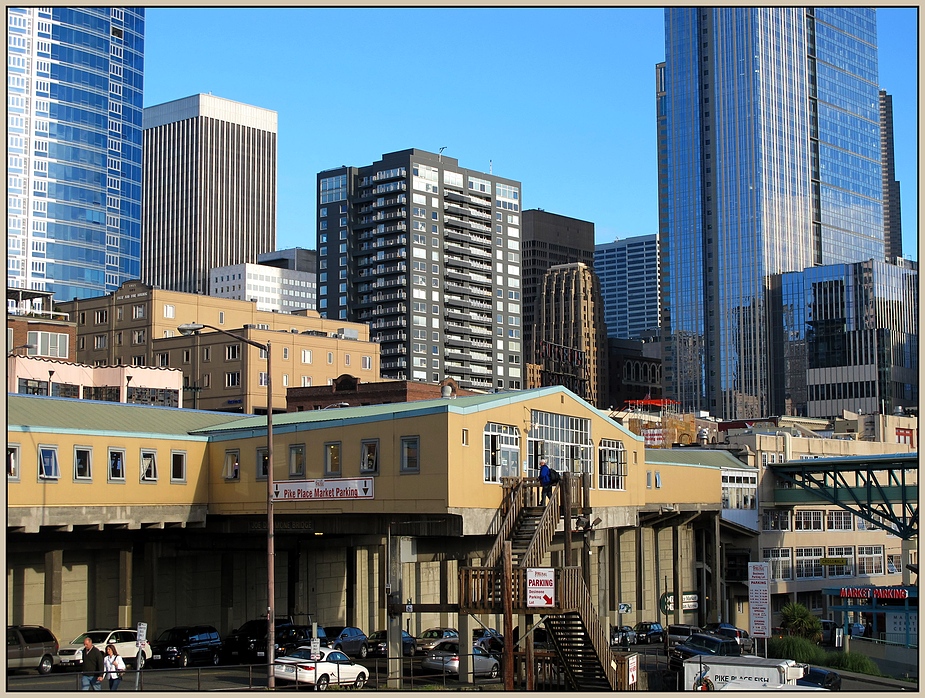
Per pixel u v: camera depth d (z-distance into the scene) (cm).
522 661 5088
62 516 5462
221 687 4559
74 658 5016
